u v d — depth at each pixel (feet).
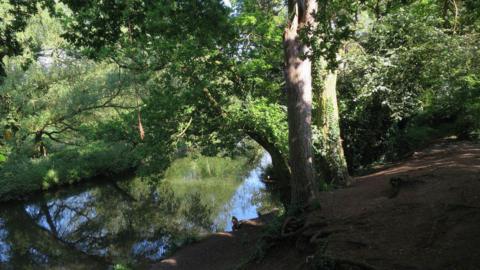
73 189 92.99
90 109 95.14
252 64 47.19
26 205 82.17
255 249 34.12
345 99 61.26
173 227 63.62
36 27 82.48
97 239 61.16
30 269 50.55
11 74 79.82
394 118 59.06
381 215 27.53
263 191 78.84
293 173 34.37
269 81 55.88
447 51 49.01
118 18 23.91
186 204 76.84
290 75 33.47
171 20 27.25
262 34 48.11
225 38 29.25
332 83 48.83
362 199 34.42
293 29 32.58
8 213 78.18
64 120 98.53
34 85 88.17
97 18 24.26
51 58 92.38
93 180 99.55
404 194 31.19
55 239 63.26
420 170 41.88
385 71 52.54
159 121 51.93
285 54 33.50
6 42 21.36
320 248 24.67
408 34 52.80
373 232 24.97
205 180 96.48
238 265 33.88
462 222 22.54
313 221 30.22
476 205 23.90
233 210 69.51
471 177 30.48
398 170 48.26
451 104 62.34
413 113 61.98
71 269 49.80
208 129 53.47
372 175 50.96
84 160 100.22
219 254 42.68
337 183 47.26
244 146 59.62
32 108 87.35
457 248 19.98
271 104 51.11
